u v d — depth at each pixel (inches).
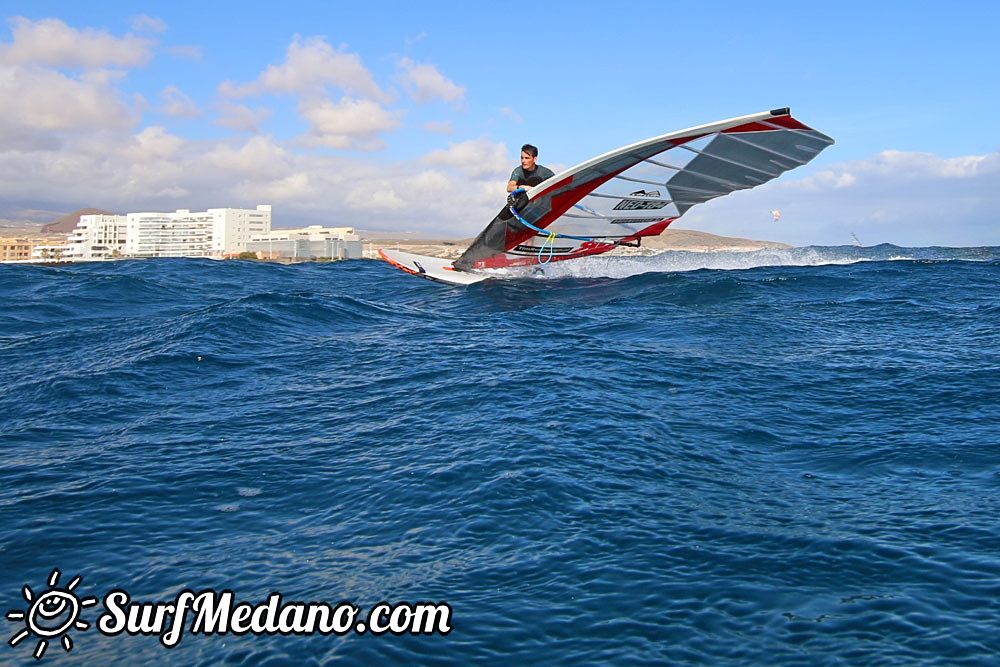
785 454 176.4
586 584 116.5
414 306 465.1
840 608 108.3
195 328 346.6
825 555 124.1
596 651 100.1
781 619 106.0
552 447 175.9
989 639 99.2
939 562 120.3
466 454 173.6
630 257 647.1
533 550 127.9
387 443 186.5
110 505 151.7
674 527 136.0
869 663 95.6
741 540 130.5
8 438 198.7
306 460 176.1
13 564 127.8
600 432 187.5
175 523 143.3
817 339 311.0
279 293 443.2
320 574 122.0
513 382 239.6
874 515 140.2
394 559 126.2
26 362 300.0
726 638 102.2
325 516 145.1
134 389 249.0
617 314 382.6
